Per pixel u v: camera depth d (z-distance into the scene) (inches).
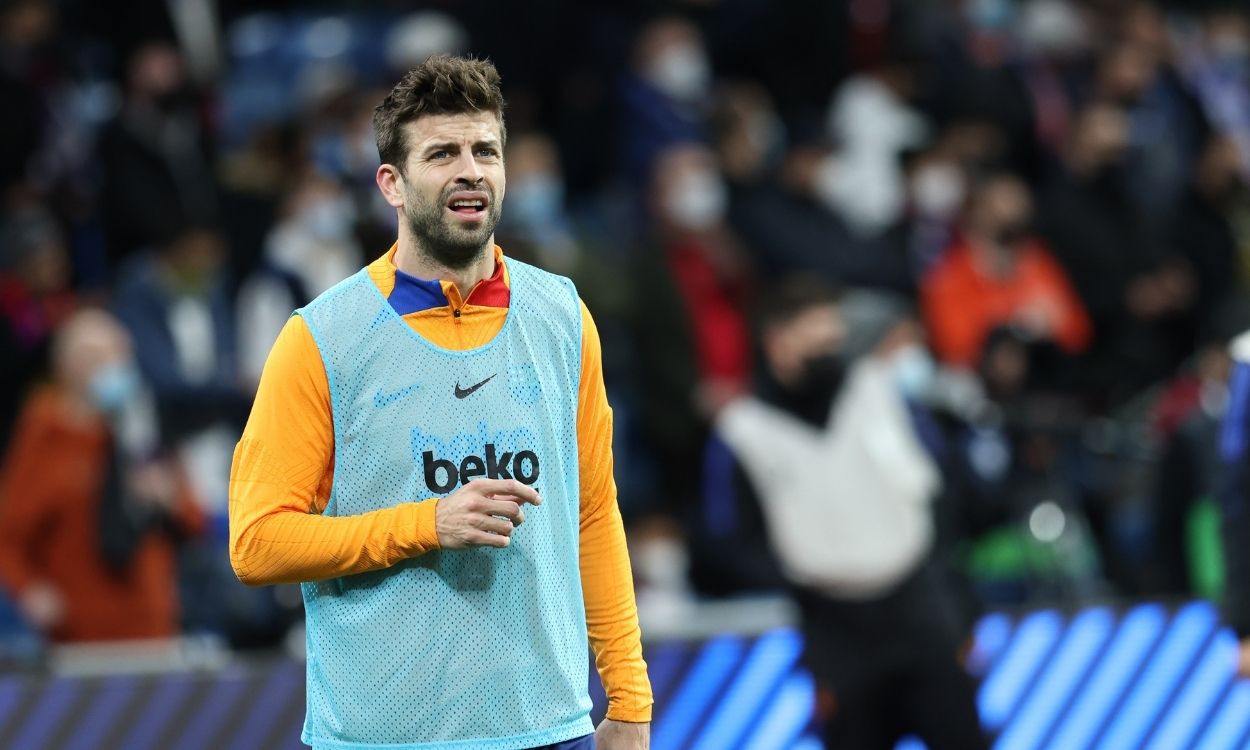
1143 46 1577.3
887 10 1536.7
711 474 832.3
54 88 1350.9
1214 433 989.2
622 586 501.7
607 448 499.5
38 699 764.6
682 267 1237.1
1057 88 1531.7
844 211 1366.9
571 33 1471.5
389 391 464.8
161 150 1245.7
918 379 1005.2
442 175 458.9
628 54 1465.3
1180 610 877.8
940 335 1247.5
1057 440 1023.6
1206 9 1780.3
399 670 466.3
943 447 820.0
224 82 1457.9
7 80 1274.6
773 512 805.2
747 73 1541.6
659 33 1418.6
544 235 1198.9
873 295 1254.3
